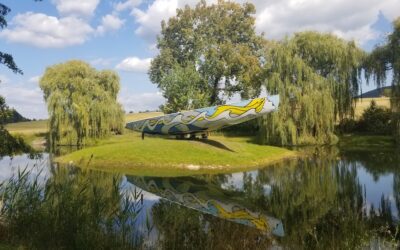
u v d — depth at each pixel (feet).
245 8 190.70
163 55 195.93
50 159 101.04
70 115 148.36
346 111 135.44
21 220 28.91
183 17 193.06
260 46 191.83
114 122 155.22
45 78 149.59
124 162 89.86
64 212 29.48
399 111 120.47
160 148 96.12
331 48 131.85
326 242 32.19
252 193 58.95
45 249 26.35
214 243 32.53
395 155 101.76
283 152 107.24
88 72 153.28
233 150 98.48
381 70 130.62
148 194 56.18
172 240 32.45
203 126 105.60
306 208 48.39
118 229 31.27
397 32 124.36
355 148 119.96
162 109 185.78
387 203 50.49
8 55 32.81
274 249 31.45
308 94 126.21
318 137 127.65
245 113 99.19
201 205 49.83
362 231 34.63
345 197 55.11
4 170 59.36
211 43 187.11
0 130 32.09
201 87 187.93
